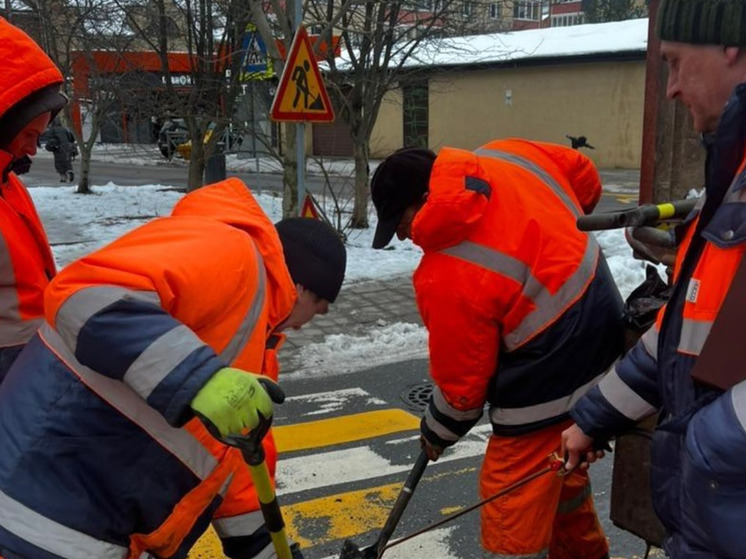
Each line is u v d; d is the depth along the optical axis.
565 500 2.49
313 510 3.51
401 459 4.05
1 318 2.22
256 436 1.45
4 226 2.19
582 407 1.88
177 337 1.42
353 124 10.83
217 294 1.55
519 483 2.11
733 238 1.27
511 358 2.18
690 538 1.38
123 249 1.51
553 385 2.14
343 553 2.35
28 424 1.52
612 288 2.24
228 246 1.60
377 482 3.79
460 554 3.12
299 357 5.86
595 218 1.83
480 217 2.04
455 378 2.17
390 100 16.05
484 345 2.12
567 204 2.23
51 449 1.50
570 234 2.16
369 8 9.82
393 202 2.26
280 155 9.55
